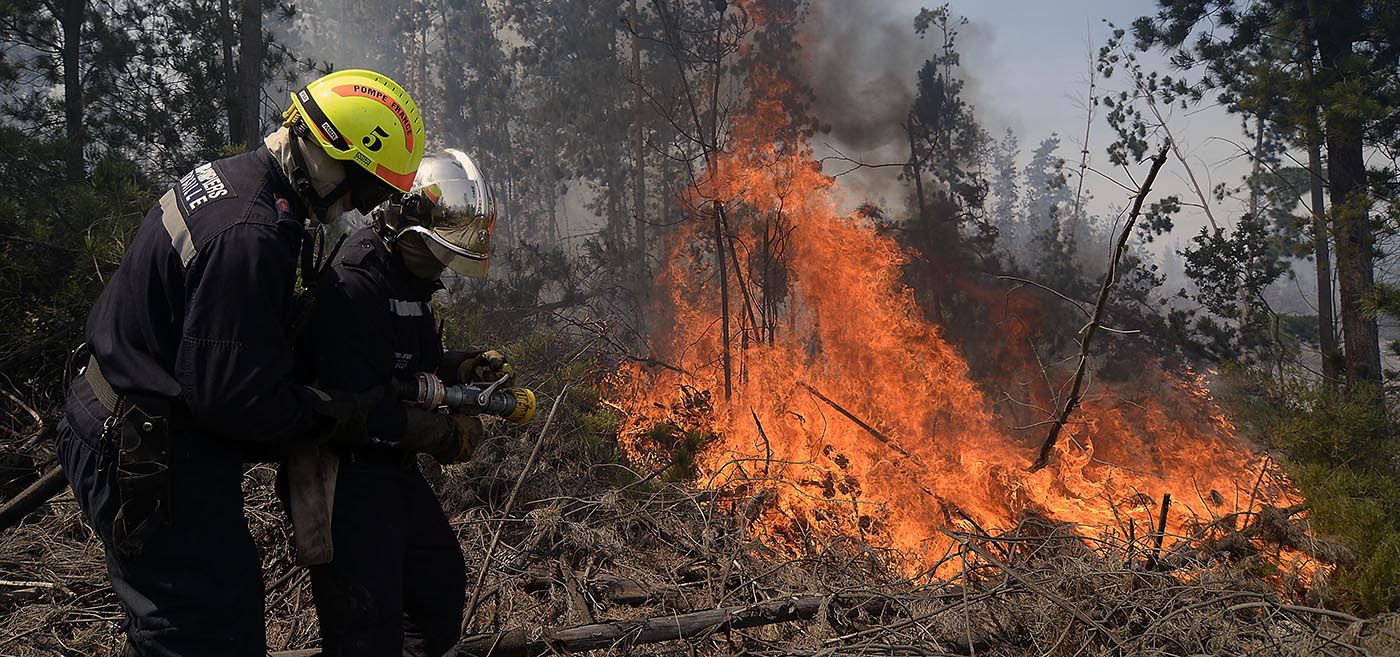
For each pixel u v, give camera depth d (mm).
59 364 4598
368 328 2006
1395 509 4473
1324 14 11773
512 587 3264
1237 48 14008
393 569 2076
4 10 10031
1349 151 12164
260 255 1759
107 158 5703
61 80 10969
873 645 2939
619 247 16984
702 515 4098
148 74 11062
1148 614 3100
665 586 3381
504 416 2367
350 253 2041
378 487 2082
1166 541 5211
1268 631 3105
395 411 2039
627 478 4637
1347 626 3236
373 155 1947
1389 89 10977
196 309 1716
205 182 1854
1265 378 7746
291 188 1932
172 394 1787
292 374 1895
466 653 2701
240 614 1867
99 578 3072
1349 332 11914
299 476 1977
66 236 5230
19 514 3135
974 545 3650
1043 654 2902
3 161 7336
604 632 2863
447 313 6414
